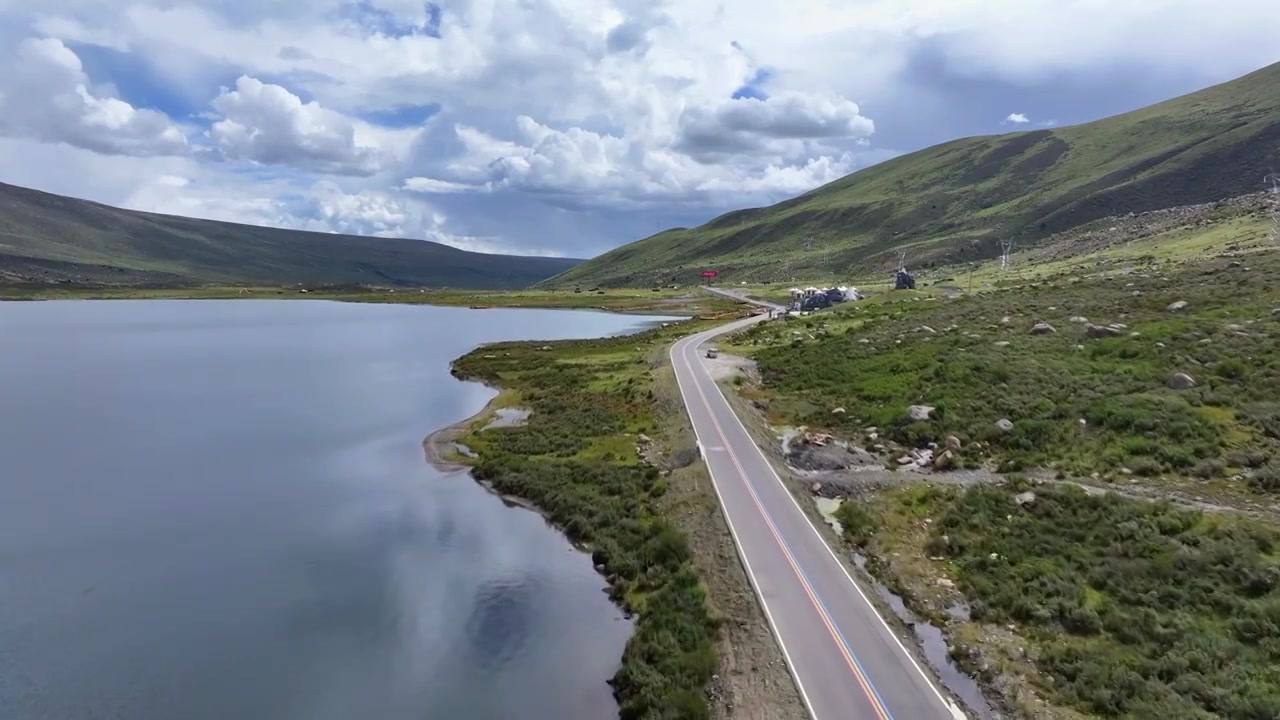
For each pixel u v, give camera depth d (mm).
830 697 21219
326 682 24781
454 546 36531
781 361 68438
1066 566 27750
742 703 21812
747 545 31500
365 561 34875
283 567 34219
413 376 88500
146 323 158000
